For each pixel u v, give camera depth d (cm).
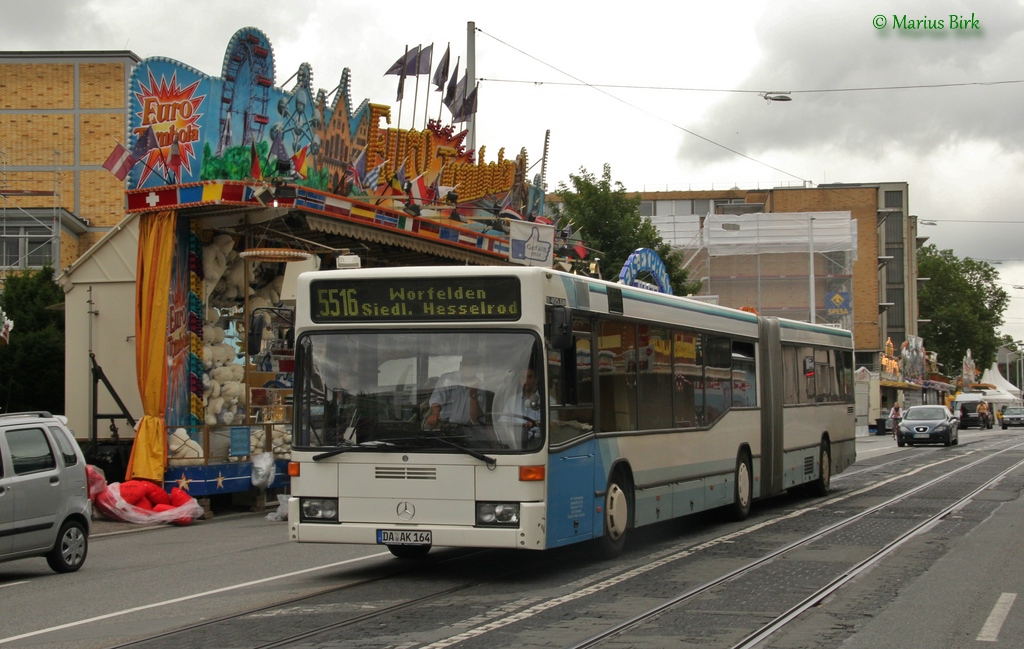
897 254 10300
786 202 8638
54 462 1273
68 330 2175
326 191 2194
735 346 1717
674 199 9475
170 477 1902
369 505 1074
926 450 4306
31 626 916
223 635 836
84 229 4428
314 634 832
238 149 1984
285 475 2128
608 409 1239
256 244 2177
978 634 832
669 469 1412
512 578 1124
